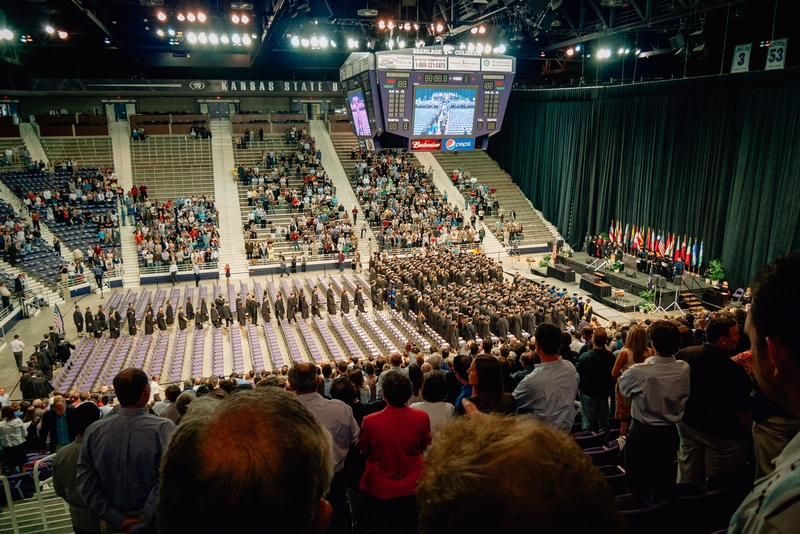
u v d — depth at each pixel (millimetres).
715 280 30594
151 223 37781
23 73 47781
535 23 23891
